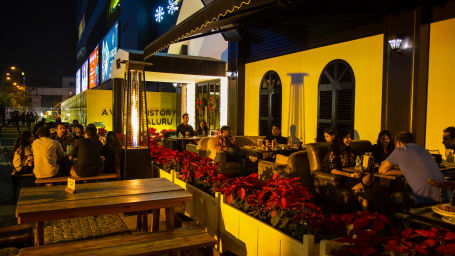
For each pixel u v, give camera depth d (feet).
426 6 20.15
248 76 37.32
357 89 24.75
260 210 11.20
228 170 25.55
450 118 19.42
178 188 14.08
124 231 16.20
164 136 42.14
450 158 17.69
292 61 30.86
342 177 16.99
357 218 8.11
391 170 14.55
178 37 23.36
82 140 20.54
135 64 22.06
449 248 6.73
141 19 75.61
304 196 10.60
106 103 54.29
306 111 29.50
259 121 35.70
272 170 19.48
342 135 17.88
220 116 45.06
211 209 13.56
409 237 7.33
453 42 19.13
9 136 74.69
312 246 8.32
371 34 23.49
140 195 12.95
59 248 9.70
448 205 9.49
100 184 14.82
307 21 28.55
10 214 19.04
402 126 20.89
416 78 20.16
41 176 20.66
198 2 48.11
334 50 26.61
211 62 42.68
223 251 12.55
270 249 9.80
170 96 57.52
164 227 16.58
